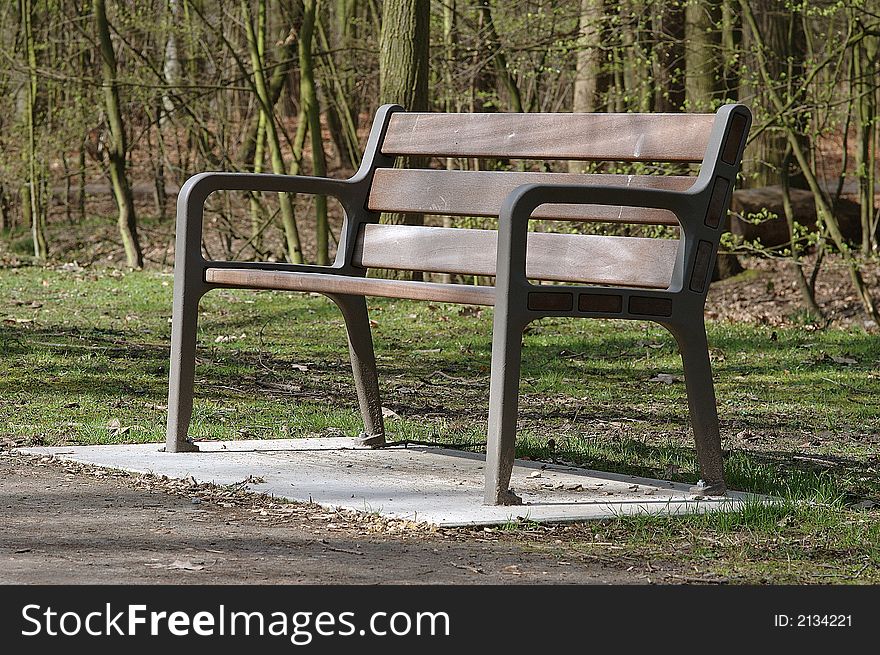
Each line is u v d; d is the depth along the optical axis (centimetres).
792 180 1803
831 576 360
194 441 565
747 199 1652
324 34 1730
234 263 538
